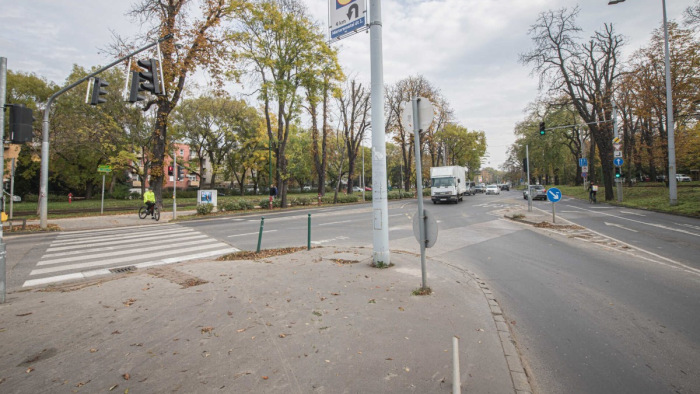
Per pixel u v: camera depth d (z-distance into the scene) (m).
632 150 39.25
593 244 10.14
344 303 4.87
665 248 9.30
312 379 2.99
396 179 84.38
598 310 4.86
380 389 2.84
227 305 4.83
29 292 5.93
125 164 33.81
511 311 4.86
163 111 20.47
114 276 7.24
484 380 2.99
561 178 78.56
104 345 3.69
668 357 3.53
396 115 43.06
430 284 5.80
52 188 48.94
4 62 6.00
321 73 26.59
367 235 12.43
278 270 6.77
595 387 3.03
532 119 53.41
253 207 25.00
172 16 19.55
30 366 3.29
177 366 3.24
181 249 10.03
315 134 33.94
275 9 23.69
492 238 11.49
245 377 3.03
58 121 27.38
